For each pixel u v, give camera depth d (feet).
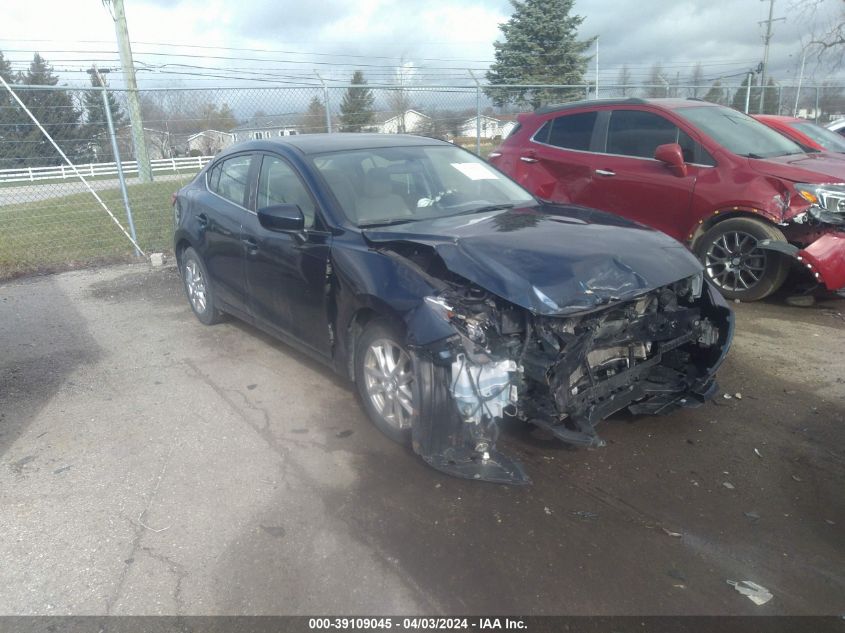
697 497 10.60
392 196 14.21
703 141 20.93
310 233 13.51
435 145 16.75
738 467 11.43
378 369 12.25
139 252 29.50
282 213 13.11
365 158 15.15
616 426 12.86
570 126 24.79
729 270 20.27
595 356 11.44
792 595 8.54
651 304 12.05
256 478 11.43
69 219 36.81
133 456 12.34
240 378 15.74
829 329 17.94
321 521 10.18
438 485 11.02
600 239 11.82
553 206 14.99
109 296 23.59
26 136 29.55
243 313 17.10
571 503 10.45
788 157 20.71
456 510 10.35
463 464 10.62
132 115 31.76
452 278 11.26
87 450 12.62
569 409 10.56
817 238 18.58
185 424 13.52
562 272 10.44
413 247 11.88
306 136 16.62
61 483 11.51
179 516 10.46
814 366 15.53
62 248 30.63
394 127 37.63
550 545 9.50
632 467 11.45
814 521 9.98
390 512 10.34
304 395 14.65
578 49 88.17
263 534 9.93
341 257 12.59
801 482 10.97
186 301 22.66
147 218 36.65
